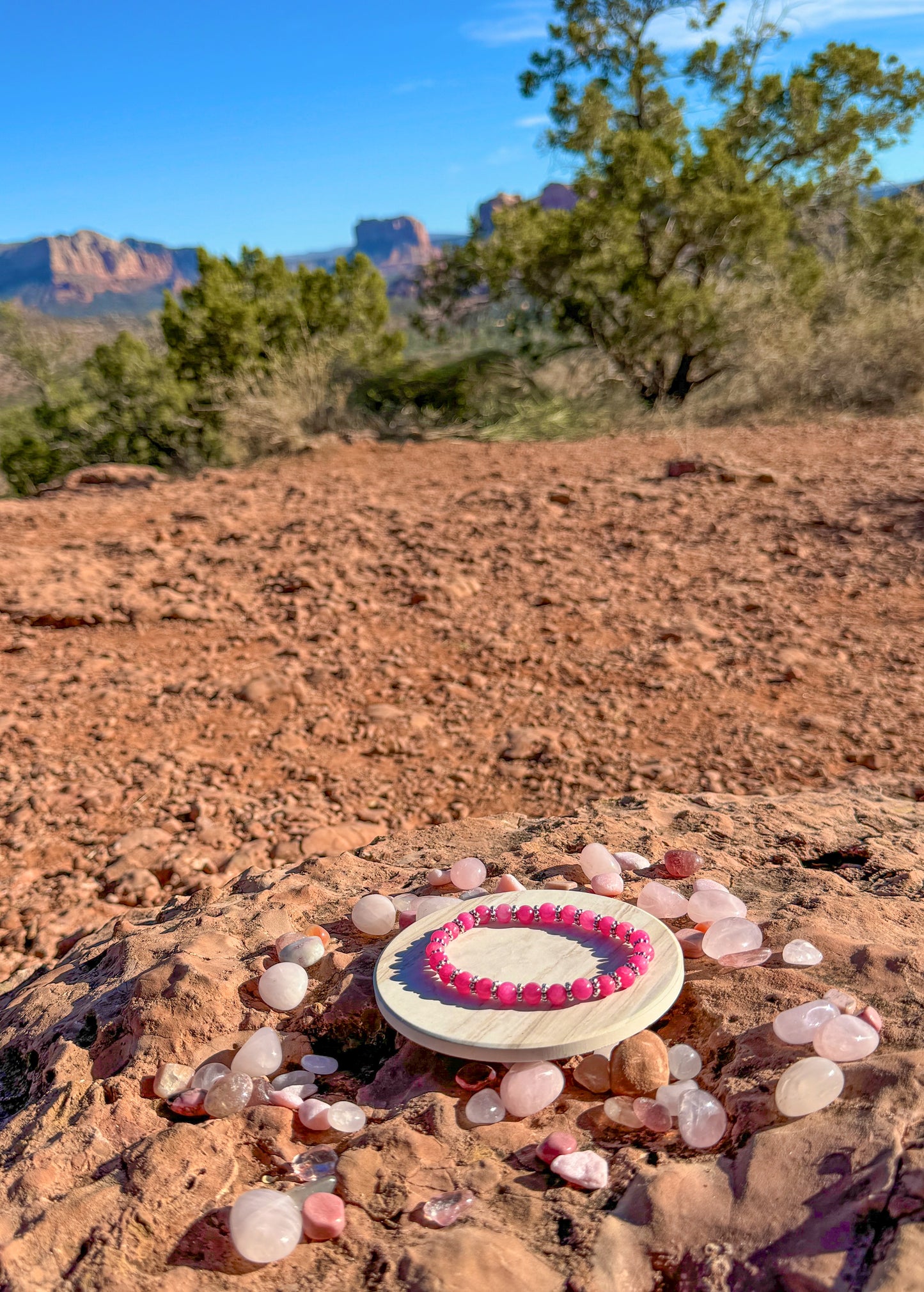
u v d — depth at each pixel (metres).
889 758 0.53
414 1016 0.28
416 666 0.70
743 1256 0.20
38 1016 0.33
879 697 0.61
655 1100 0.26
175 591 0.86
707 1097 0.25
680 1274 0.20
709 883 0.34
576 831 0.42
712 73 2.19
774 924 0.32
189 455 1.86
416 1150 0.25
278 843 0.48
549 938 0.32
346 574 0.89
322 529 1.04
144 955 0.35
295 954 0.33
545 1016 0.28
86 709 0.65
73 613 0.80
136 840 0.49
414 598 0.83
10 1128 0.28
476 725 0.61
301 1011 0.31
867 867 0.38
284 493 1.25
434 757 0.57
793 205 2.19
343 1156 0.25
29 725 0.63
